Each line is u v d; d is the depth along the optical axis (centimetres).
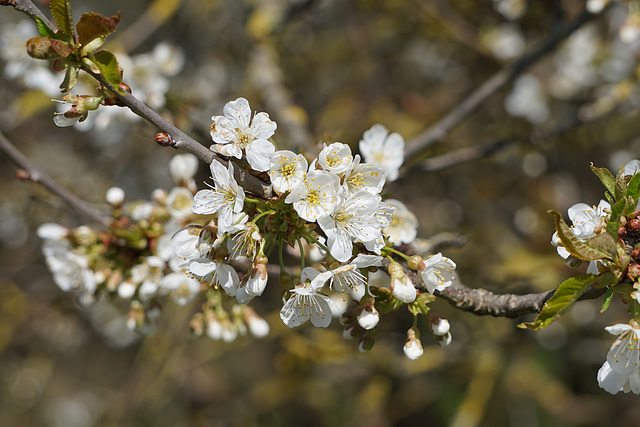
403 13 687
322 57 767
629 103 556
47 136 745
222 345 696
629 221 221
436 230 704
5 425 789
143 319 336
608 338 671
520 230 692
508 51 613
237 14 724
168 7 624
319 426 848
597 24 620
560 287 207
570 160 693
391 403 710
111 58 197
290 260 350
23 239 726
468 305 261
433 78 759
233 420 805
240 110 225
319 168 231
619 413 754
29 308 743
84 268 334
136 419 744
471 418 604
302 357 612
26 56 411
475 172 717
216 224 227
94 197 704
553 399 712
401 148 314
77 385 824
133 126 456
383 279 320
